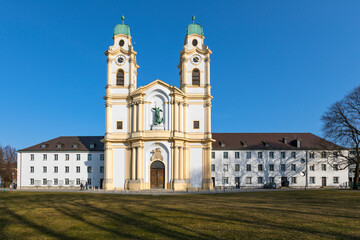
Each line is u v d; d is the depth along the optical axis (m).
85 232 18.72
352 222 21.30
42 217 24.19
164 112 70.56
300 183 87.81
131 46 74.25
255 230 18.88
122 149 71.12
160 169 68.62
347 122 65.19
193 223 21.12
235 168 88.00
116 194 52.09
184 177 68.81
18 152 87.00
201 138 70.75
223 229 19.20
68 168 86.00
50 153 86.69
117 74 73.75
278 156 88.69
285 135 95.62
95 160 85.94
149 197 45.12
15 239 17.25
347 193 50.53
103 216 24.45
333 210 27.58
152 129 69.44
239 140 92.62
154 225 20.55
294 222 21.33
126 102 72.44
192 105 72.06
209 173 69.56
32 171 86.25
